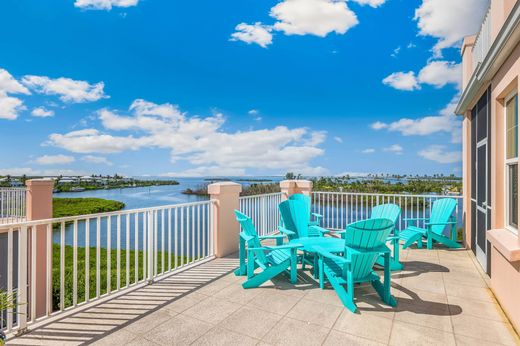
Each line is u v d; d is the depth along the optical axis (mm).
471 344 2420
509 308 2820
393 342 2439
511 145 3436
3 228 2471
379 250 3143
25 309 2627
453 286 3705
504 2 3104
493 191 3689
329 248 3707
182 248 4445
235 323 2768
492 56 3176
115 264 10102
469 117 5688
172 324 2748
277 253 4320
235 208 5484
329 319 2836
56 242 15555
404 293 3477
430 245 5641
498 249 3053
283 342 2445
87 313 2961
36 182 6875
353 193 7379
